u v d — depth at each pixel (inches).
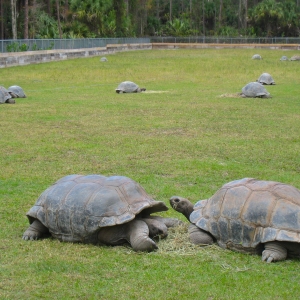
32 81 1021.2
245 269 198.2
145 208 215.2
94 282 190.7
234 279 191.6
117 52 2182.6
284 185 211.2
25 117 584.7
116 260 207.2
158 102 716.7
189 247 216.8
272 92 842.8
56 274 197.2
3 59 1332.4
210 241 217.6
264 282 189.2
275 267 198.8
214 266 201.3
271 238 198.2
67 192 227.6
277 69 1280.8
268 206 203.0
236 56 1876.2
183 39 2753.4
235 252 211.0
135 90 840.3
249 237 205.0
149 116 592.1
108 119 571.2
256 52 2202.3
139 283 189.3
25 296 180.9
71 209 222.5
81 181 230.8
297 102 719.7
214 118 578.2
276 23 2901.1
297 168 368.5
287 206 201.0
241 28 3125.0
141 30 3009.4
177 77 1099.3
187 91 857.5
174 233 230.2
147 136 475.8
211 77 1099.3
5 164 377.4
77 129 511.8
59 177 343.3
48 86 938.7
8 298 179.0
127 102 716.7
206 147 429.4
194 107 665.0
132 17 2915.8
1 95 701.9
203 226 217.3
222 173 352.5
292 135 482.0
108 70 1261.1
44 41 1616.6
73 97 776.3
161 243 221.1
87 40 1936.5
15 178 341.4
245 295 180.5
